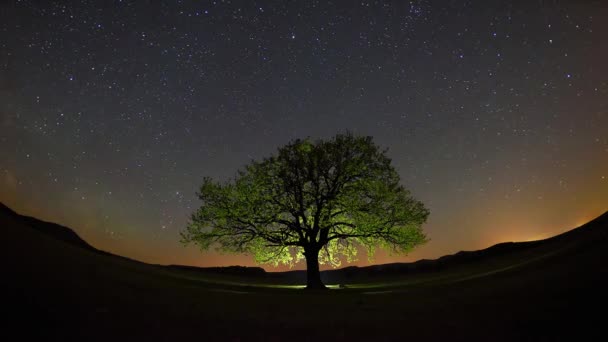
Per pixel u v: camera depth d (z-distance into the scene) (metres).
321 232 26.88
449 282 20.64
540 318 7.96
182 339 6.81
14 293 7.62
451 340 7.04
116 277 13.89
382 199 25.58
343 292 19.92
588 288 10.06
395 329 8.30
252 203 25.28
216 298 13.63
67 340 5.89
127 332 6.82
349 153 27.31
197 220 25.95
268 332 8.01
